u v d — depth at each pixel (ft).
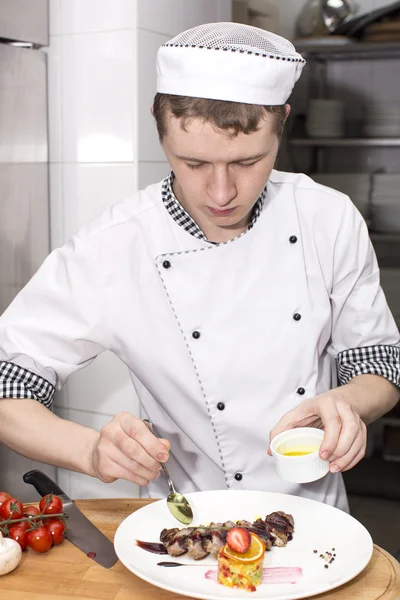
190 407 4.95
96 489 7.79
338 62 8.75
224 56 3.71
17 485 7.40
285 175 5.07
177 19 7.73
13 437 4.47
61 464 4.36
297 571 3.70
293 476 3.93
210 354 4.76
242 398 4.82
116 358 7.55
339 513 4.16
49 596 3.58
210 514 4.22
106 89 7.36
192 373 4.87
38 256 7.62
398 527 9.32
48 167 7.70
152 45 7.39
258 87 3.76
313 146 8.99
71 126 7.55
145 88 7.34
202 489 5.10
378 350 5.01
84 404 7.79
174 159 3.95
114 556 3.95
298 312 4.81
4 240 7.20
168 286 4.74
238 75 3.72
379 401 4.71
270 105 3.84
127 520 4.13
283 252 4.82
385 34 8.51
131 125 7.29
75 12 7.39
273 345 4.78
